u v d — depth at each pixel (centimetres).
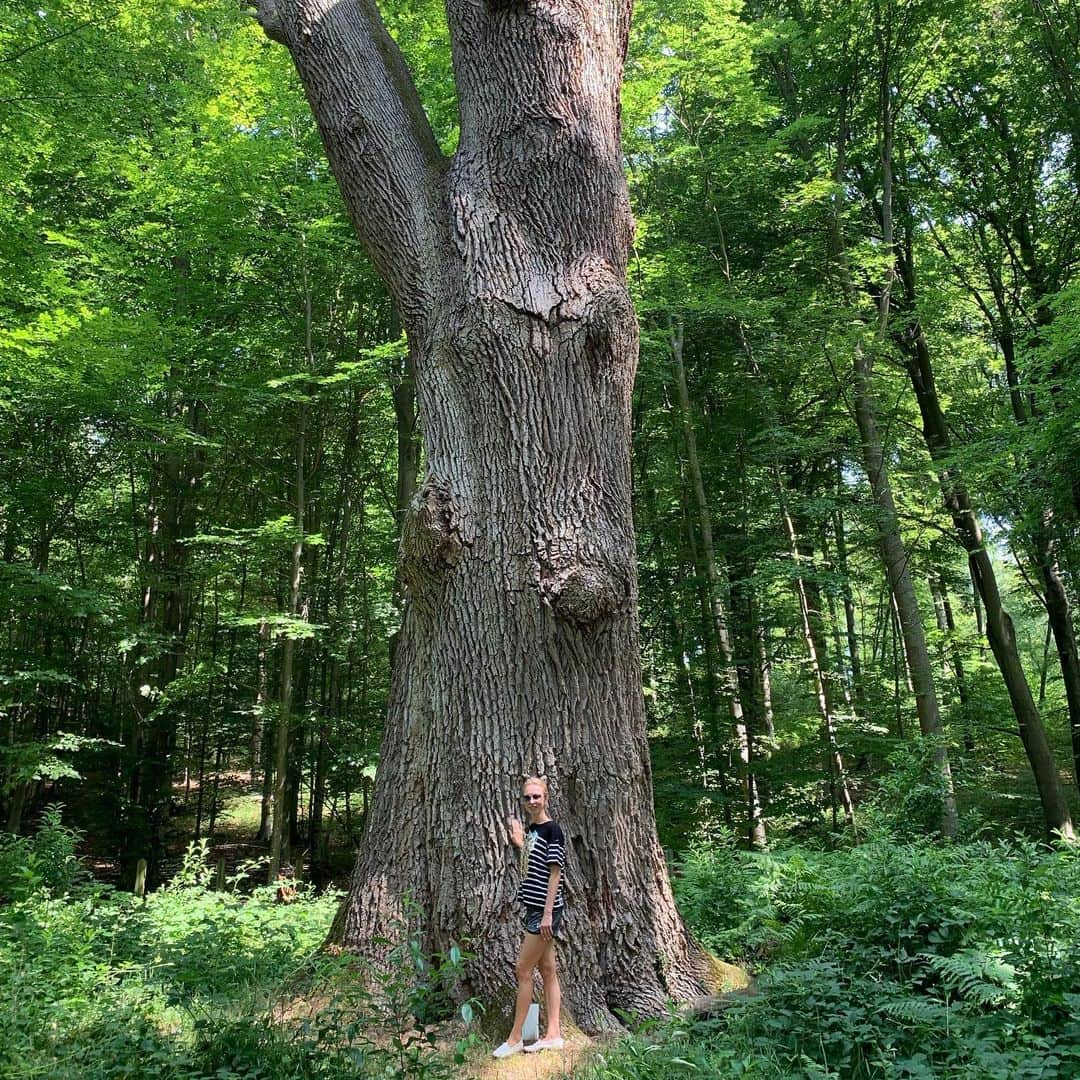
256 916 781
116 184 1423
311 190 1247
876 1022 396
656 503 1883
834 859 805
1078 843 808
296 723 1382
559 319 530
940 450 1511
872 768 1623
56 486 1428
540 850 432
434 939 468
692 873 775
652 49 1464
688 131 1591
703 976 499
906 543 1886
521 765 482
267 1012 448
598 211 555
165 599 1585
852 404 1584
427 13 1310
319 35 587
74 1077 342
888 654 2661
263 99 1305
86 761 1606
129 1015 419
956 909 477
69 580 1636
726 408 1742
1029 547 1500
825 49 1628
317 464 1667
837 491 1639
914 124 1788
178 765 1588
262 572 1596
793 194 1511
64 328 1066
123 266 1278
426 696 508
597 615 502
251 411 1441
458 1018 442
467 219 545
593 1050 408
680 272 1467
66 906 705
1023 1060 331
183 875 948
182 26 1362
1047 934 437
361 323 1616
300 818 2052
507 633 497
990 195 1739
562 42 556
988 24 1670
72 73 1100
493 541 509
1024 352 1198
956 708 1673
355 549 1998
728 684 1478
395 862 491
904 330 1631
